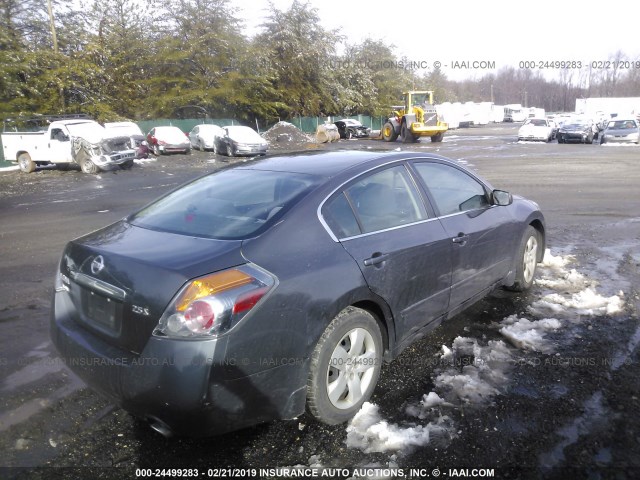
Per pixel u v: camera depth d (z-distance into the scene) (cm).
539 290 518
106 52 3372
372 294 314
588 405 314
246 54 3809
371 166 359
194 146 3070
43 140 1977
